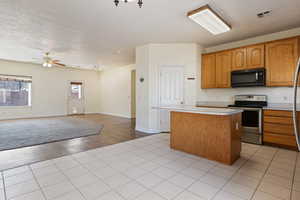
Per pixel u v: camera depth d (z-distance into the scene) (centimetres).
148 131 454
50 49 500
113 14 284
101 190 178
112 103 870
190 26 334
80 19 303
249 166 238
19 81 707
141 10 271
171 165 242
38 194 170
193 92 437
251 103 379
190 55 438
